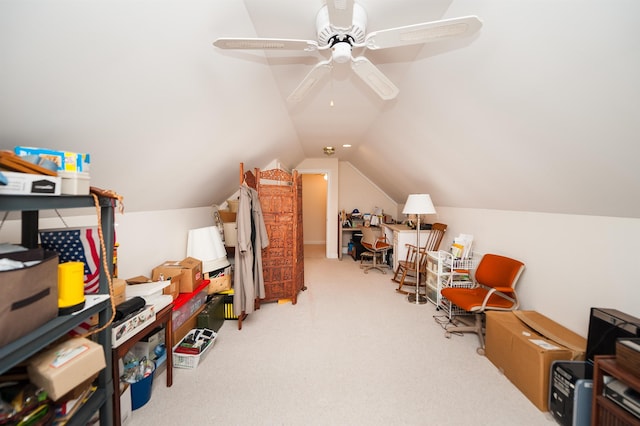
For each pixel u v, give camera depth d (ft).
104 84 3.57
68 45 2.90
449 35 3.76
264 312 9.72
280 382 5.90
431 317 9.37
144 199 6.84
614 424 3.81
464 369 6.41
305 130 11.62
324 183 24.36
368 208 21.16
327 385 5.82
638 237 5.10
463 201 10.84
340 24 3.73
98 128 4.09
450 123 6.98
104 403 3.74
